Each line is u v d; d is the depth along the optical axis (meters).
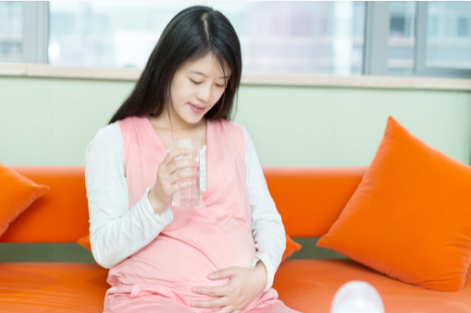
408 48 2.12
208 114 1.24
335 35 2.06
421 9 2.10
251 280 0.98
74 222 1.46
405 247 1.34
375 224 1.40
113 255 0.99
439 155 1.44
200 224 1.04
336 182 1.59
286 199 1.56
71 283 1.27
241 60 1.12
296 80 1.88
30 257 1.77
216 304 0.93
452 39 2.13
